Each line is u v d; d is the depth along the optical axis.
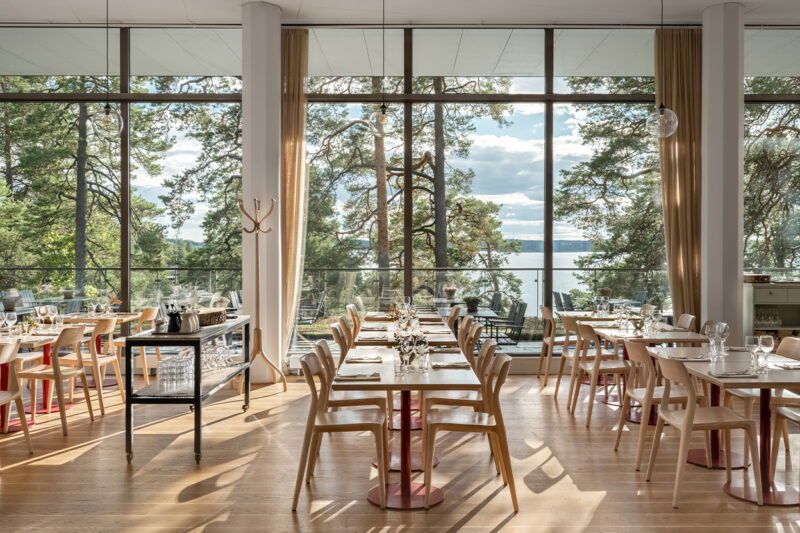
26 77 7.18
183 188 7.29
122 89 7.18
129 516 3.33
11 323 5.21
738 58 6.59
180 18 6.89
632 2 6.48
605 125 7.31
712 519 3.28
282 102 6.98
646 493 3.64
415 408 5.70
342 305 7.28
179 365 4.45
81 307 7.28
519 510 3.40
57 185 7.26
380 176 7.28
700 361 4.04
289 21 6.95
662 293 7.34
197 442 4.19
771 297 6.98
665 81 7.05
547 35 7.22
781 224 7.48
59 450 4.48
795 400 4.00
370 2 6.45
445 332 5.30
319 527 3.20
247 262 6.65
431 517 3.31
